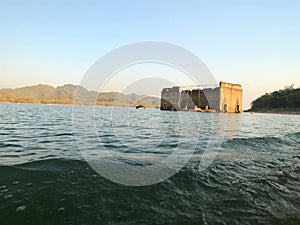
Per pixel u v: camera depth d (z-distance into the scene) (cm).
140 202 419
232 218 376
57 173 539
